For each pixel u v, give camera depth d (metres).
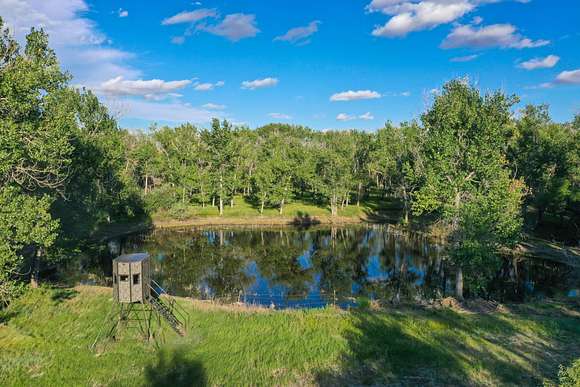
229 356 21.55
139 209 78.56
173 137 110.56
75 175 38.69
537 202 60.81
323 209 92.12
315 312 28.41
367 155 101.31
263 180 87.06
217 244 62.47
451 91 36.59
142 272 23.56
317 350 22.22
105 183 64.12
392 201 101.62
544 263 47.66
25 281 35.31
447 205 33.44
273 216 84.94
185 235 69.25
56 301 29.05
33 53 26.02
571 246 53.62
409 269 47.75
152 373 19.75
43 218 23.70
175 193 86.06
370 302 31.84
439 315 27.89
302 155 107.75
